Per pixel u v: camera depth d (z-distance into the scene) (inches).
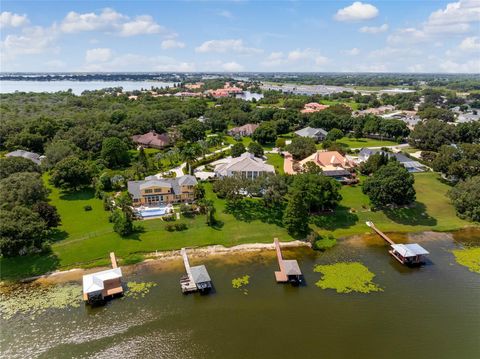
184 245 3176.7
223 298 2465.6
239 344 2038.6
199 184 4111.7
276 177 3821.4
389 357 1967.3
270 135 6427.2
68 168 4124.0
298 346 2026.3
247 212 3705.7
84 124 6550.2
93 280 2453.2
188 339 2074.3
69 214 3636.8
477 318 2289.6
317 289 2586.1
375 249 3216.0
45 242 3009.4
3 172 4106.8
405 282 2684.5
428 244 3321.9
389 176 3821.4
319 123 7564.0
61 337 2096.5
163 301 2427.4
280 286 2615.7
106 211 3720.5
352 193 4220.0
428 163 5226.4
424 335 2133.4
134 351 1991.9
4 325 2192.4
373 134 7342.5
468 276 2780.5
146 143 6363.2
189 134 6501.0
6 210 2979.8
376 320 2253.9
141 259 2967.5
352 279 2716.5
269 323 2212.1
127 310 2332.7
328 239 3348.9
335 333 2134.6
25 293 2516.0
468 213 3757.4
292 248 3216.0
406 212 3865.7
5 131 5836.6
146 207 3779.5
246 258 3024.1
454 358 1972.2
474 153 4722.0
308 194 3627.0
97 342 2058.3
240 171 4443.9
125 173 4564.5
